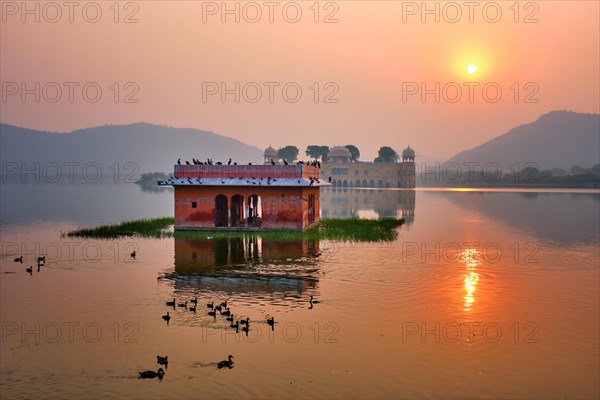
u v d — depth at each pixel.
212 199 50.34
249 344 20.55
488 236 51.09
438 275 31.97
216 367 18.55
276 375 17.92
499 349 20.08
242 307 25.12
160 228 52.72
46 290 28.50
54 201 113.38
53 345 20.62
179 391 16.88
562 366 18.64
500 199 122.81
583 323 23.00
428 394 16.66
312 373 18.05
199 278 31.05
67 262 36.09
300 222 49.75
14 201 111.56
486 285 29.62
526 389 17.00
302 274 32.03
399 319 23.45
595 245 45.31
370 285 29.34
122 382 17.52
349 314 24.11
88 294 27.62
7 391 16.97
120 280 30.67
